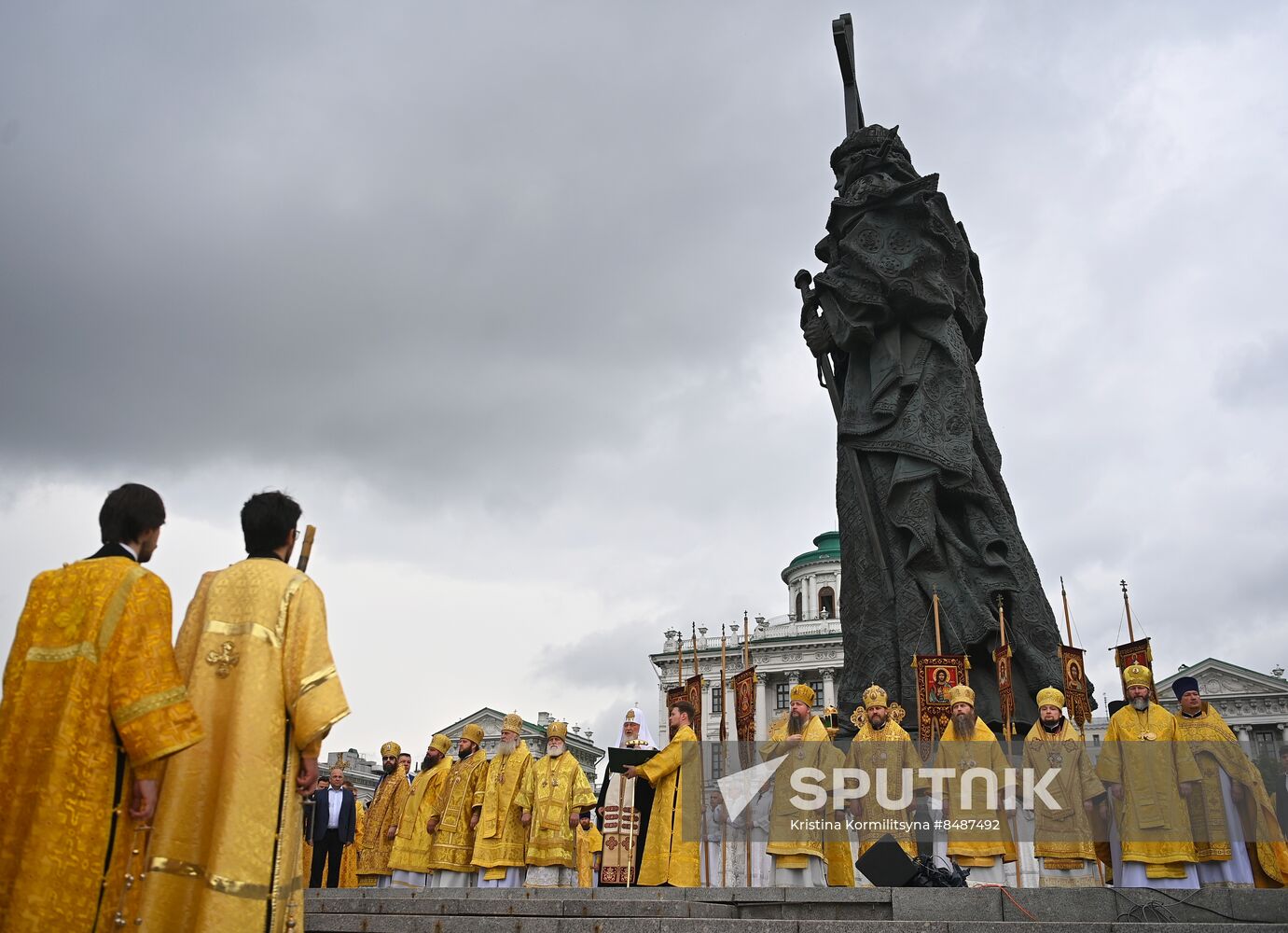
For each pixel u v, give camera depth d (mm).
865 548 18047
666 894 9453
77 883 4426
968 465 17844
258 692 4930
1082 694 15633
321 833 14750
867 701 11805
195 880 4652
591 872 20406
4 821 4516
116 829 4621
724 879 9898
